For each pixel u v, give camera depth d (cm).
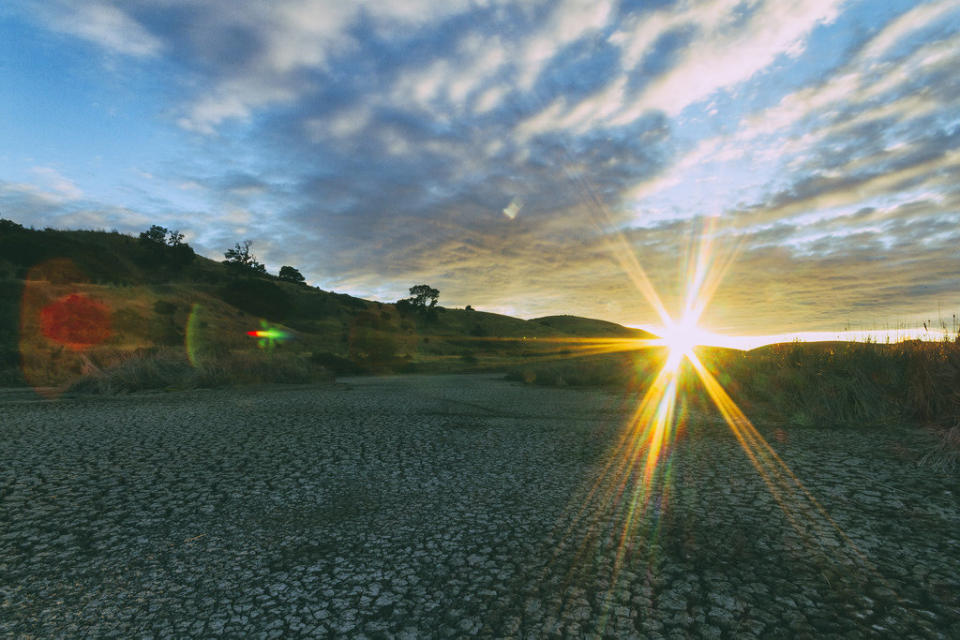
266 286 7088
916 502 402
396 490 463
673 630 236
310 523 381
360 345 4212
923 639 224
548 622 245
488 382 2116
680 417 911
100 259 7750
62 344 3616
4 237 6769
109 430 782
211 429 793
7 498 439
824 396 851
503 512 400
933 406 745
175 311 5297
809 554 313
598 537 347
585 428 800
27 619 253
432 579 291
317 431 777
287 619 251
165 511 409
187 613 258
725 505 407
